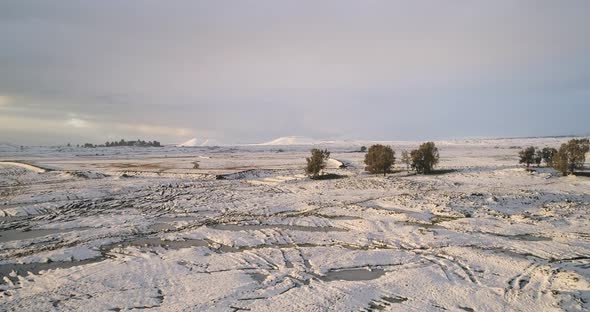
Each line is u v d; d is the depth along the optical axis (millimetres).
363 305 12258
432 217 24094
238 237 20438
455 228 21359
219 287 13727
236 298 12812
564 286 13203
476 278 14266
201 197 33188
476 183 36125
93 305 12422
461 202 27578
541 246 17812
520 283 13688
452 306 12109
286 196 33062
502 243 18484
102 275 15047
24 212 27359
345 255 17078
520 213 24547
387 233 20719
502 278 14180
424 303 12359
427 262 16109
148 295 13148
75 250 18250
